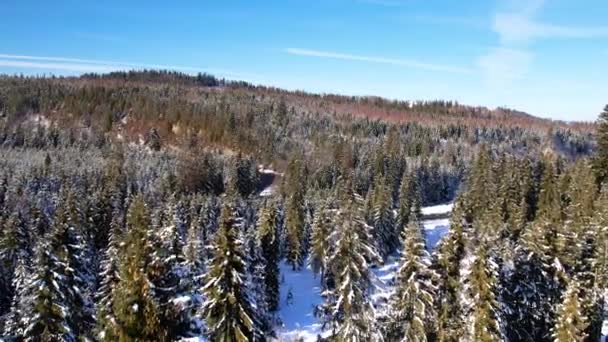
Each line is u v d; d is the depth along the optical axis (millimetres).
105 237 60031
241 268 24203
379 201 73750
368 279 26781
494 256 33188
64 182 110562
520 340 33781
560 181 80750
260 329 25469
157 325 23203
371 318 26297
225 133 183750
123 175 121062
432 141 182375
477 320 26844
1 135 191000
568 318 27781
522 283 34844
